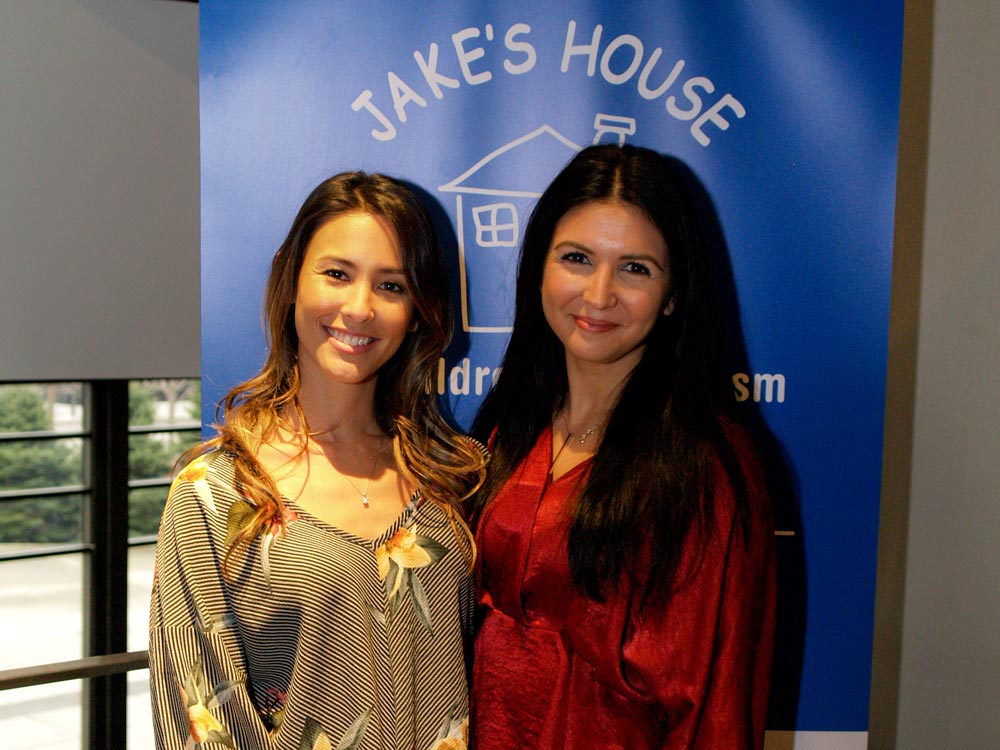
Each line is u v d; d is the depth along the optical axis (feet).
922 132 7.85
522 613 4.88
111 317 12.68
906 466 8.12
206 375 5.25
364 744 4.29
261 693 4.45
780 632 5.75
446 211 5.32
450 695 4.59
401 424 4.83
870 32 5.36
